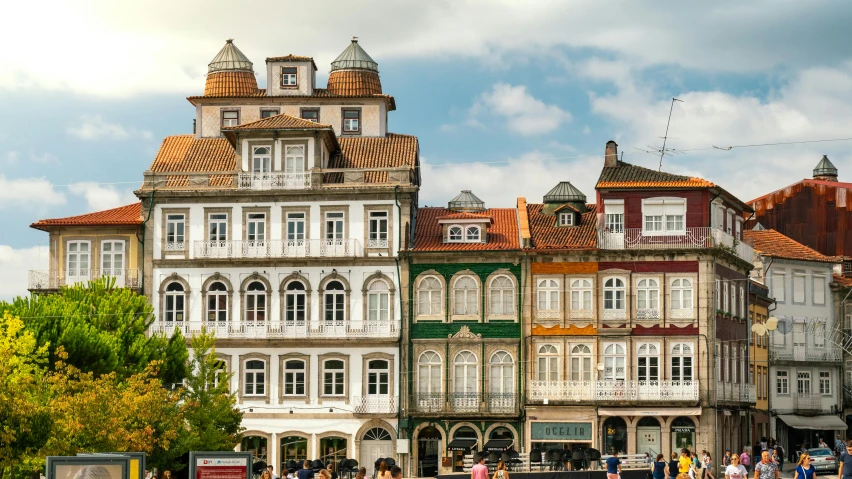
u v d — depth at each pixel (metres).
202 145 80.75
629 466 68.44
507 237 75.62
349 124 81.94
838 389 90.81
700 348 72.50
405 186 75.25
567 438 72.38
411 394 74.06
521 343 73.69
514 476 60.28
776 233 95.56
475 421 73.44
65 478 33.66
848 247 100.12
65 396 50.88
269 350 75.25
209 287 76.25
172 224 76.94
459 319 74.44
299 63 82.44
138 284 76.38
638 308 73.31
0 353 48.22
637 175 75.69
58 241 77.38
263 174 76.31
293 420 74.69
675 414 71.44
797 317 89.81
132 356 63.94
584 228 75.75
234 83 83.00
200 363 64.44
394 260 75.06
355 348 74.81
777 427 87.75
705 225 73.38
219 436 62.28
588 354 73.44
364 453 74.38
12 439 44.12
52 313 61.75
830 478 61.34
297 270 75.69
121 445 50.34
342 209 75.88
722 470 72.75
